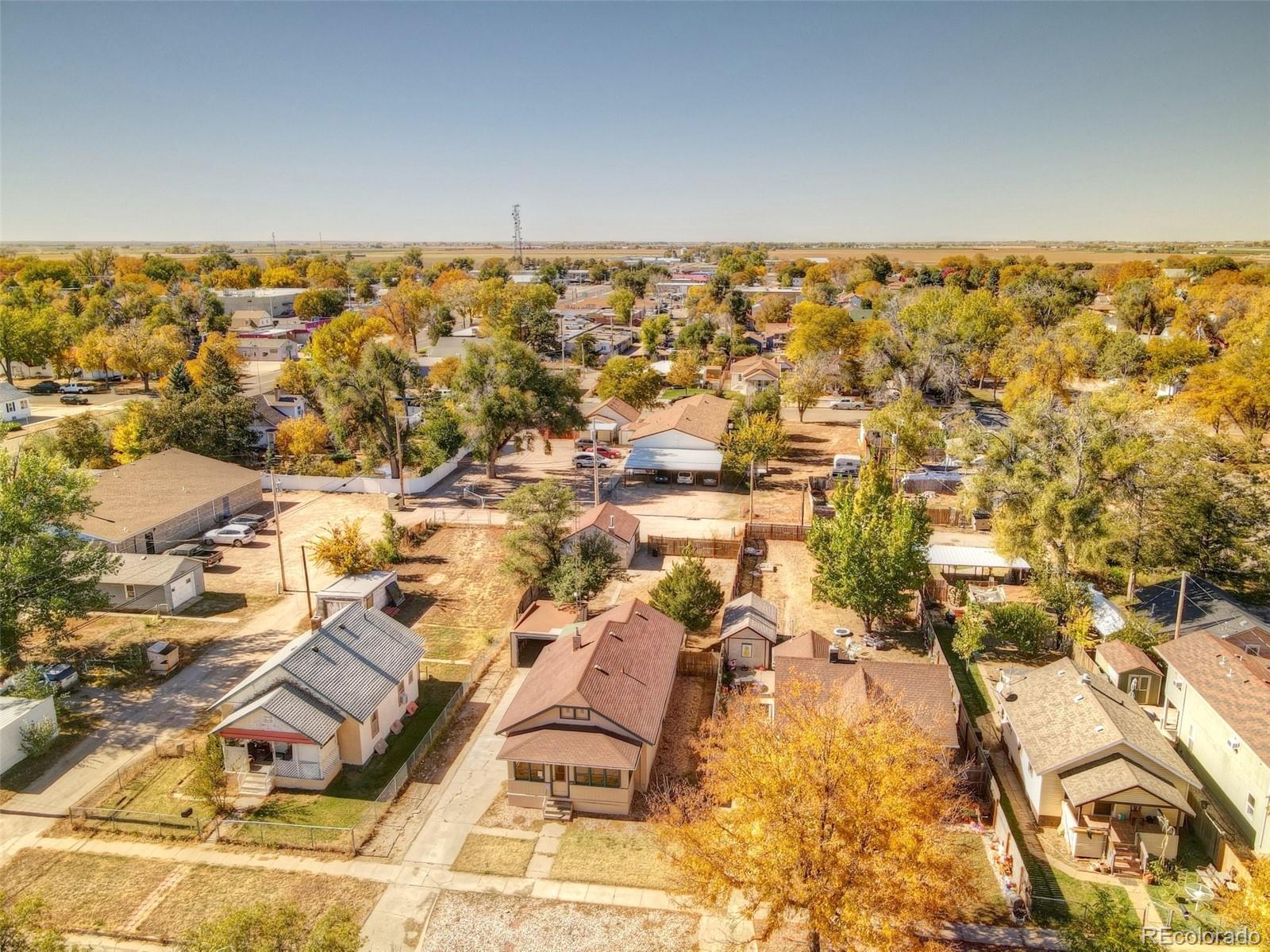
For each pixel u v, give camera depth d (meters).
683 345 143.75
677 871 29.38
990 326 111.00
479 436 78.12
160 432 76.19
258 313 170.00
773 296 179.62
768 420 84.25
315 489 76.25
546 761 32.31
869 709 26.91
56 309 149.75
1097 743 31.56
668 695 37.72
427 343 159.00
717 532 64.44
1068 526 47.34
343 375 75.56
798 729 25.48
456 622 51.16
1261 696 33.41
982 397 112.44
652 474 80.00
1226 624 42.59
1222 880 28.92
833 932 22.20
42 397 112.00
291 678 35.25
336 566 53.16
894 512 50.62
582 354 138.75
